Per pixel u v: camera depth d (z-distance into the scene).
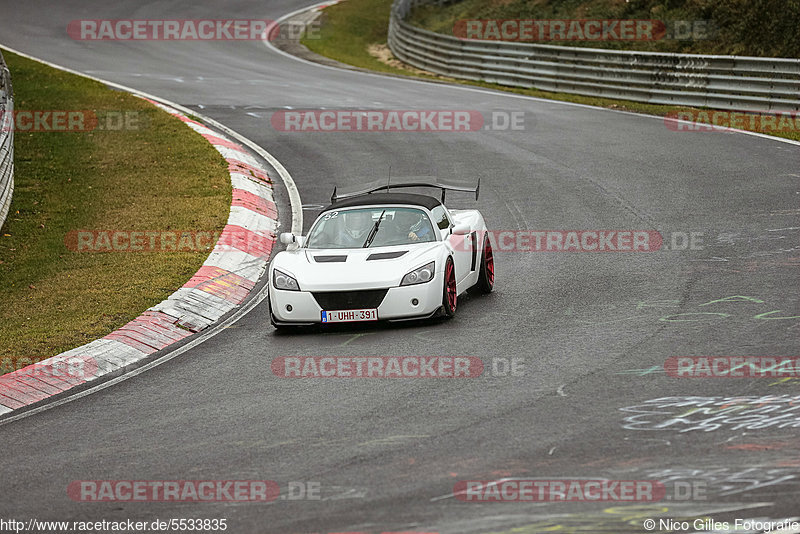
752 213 56.38
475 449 26.22
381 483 24.30
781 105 87.94
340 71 131.75
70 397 35.12
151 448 28.64
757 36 112.94
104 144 81.44
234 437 28.88
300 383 33.84
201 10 191.25
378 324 41.38
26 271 54.00
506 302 43.44
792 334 35.03
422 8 171.00
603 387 30.78
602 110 97.81
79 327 43.03
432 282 39.69
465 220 45.47
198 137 83.12
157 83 116.31
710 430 26.44
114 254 55.75
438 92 111.44
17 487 26.34
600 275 46.88
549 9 142.75
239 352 38.91
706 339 35.28
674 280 44.62
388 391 32.06
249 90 112.00
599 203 62.16
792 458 24.14
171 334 42.53
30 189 69.81
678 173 68.62
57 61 133.50
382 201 44.47
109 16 181.12
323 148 83.75
